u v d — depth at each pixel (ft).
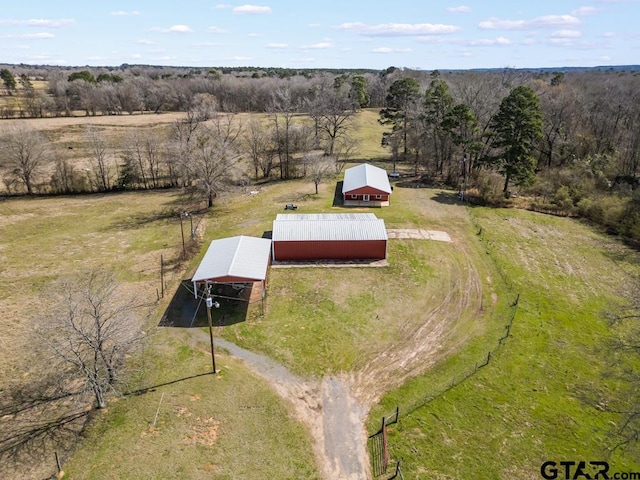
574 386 80.84
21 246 136.05
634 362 86.89
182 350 87.35
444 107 208.74
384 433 69.21
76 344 76.02
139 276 116.88
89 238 142.72
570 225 156.46
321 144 261.03
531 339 93.56
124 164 210.59
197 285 109.91
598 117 223.92
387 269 120.06
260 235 141.08
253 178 214.07
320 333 93.86
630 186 165.07
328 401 76.18
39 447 64.85
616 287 115.85
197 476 60.64
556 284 117.08
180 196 188.55
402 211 163.32
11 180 188.85
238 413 72.08
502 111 168.96
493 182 182.29
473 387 79.51
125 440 65.98
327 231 124.88
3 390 76.23
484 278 117.29
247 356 86.48
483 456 66.08
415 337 93.40
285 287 111.04
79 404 73.10
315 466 63.77
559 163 207.51
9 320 96.89
